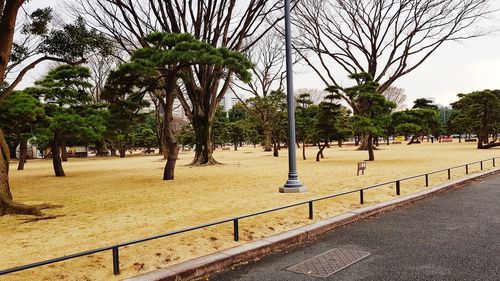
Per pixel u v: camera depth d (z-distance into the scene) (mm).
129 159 49781
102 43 16078
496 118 42312
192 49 15281
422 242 6277
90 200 12602
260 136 69750
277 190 13297
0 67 10883
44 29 13969
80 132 22281
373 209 8953
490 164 20641
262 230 7320
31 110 22078
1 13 11273
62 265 5504
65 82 23500
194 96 28516
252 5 27766
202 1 27000
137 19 25094
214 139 65312
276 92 40531
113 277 5035
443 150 39969
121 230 7688
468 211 8750
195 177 19703
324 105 28469
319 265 5383
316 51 41000
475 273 4758
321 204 9844
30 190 16250
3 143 10594
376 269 5066
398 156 31797
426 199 10820
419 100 60125
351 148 58875
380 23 40969
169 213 9484
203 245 6391
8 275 5137
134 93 17828
